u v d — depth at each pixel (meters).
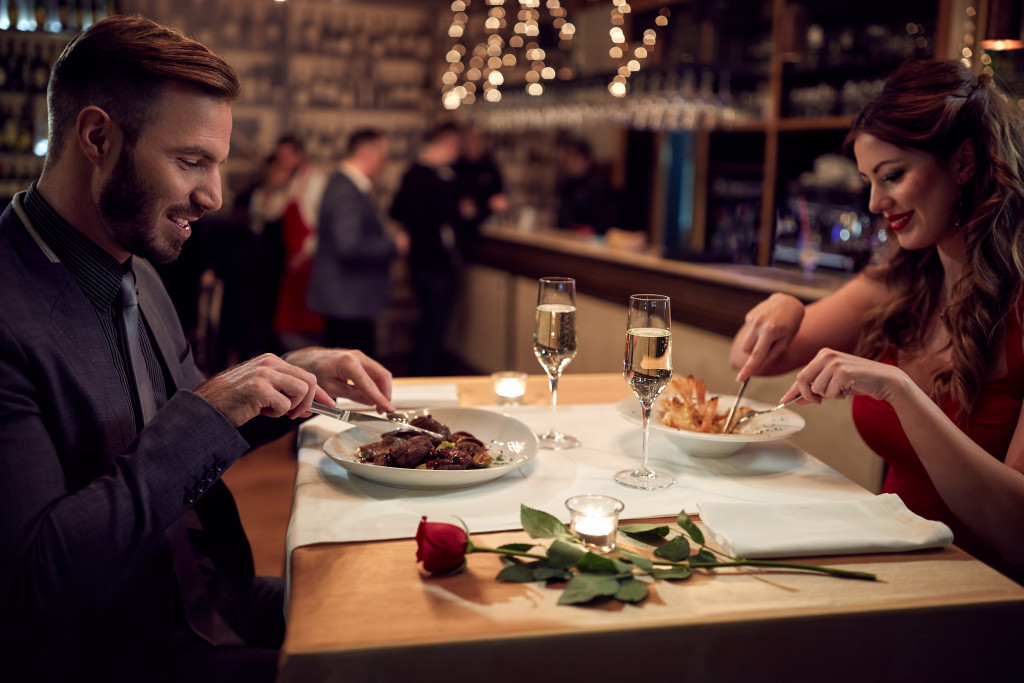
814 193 4.28
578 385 1.86
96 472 1.05
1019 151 1.36
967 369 1.38
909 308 1.57
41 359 1.01
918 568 0.98
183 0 6.04
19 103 4.11
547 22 6.35
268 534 3.00
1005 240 1.35
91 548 0.91
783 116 4.73
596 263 4.25
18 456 0.94
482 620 0.84
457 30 6.42
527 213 5.79
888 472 1.59
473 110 6.30
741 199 5.43
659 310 1.20
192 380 1.45
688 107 4.47
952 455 1.17
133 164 1.03
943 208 1.41
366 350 4.81
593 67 6.36
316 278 4.70
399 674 0.79
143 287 1.35
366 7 6.49
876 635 0.87
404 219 5.38
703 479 1.26
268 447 4.03
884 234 1.66
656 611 0.86
